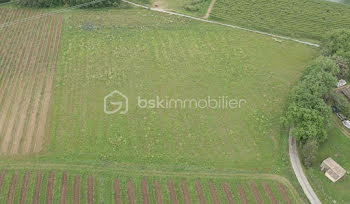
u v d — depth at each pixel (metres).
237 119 47.75
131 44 63.12
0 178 40.19
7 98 51.41
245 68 57.19
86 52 61.12
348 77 53.47
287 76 55.50
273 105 49.97
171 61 58.75
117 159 42.34
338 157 42.28
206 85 53.69
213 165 41.72
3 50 62.31
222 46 62.69
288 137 44.81
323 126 41.78
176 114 48.59
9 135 45.38
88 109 49.38
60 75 55.88
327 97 47.38
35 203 37.75
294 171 40.62
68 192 38.84
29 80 54.97
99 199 38.16
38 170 41.06
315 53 60.44
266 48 62.22
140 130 46.12
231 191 39.00
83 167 41.41
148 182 39.88
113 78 54.97
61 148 43.66
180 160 42.28
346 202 37.38
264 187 39.28
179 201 38.12
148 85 53.66
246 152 43.16
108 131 46.00
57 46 63.03
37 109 49.44
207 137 45.19
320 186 38.84
